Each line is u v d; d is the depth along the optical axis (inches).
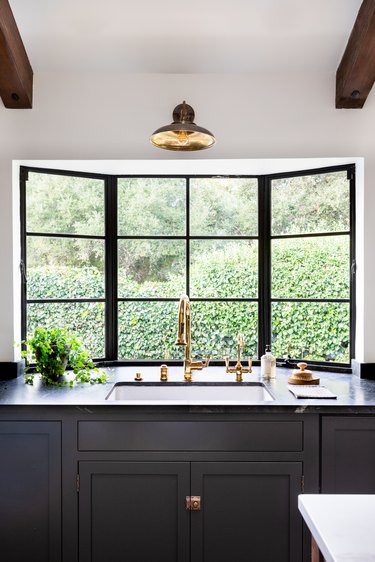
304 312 116.0
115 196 119.6
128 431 85.7
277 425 85.7
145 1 91.4
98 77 107.0
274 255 119.0
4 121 106.0
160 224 119.6
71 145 106.8
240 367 105.0
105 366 117.5
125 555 86.7
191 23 95.7
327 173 113.7
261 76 107.3
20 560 86.7
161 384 103.0
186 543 86.3
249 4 92.2
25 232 111.3
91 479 86.2
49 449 86.0
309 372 100.6
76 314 116.3
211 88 107.4
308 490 85.9
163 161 108.1
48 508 86.4
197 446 85.7
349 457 86.2
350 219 111.3
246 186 119.8
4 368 105.2
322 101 107.0
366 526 39.4
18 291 109.3
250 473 85.8
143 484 86.4
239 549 86.4
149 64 104.8
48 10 92.7
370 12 86.4
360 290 107.5
